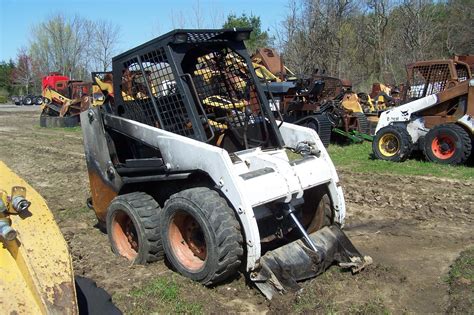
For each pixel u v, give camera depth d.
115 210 5.58
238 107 5.67
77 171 11.21
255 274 4.61
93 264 5.40
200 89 5.77
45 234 2.82
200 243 4.94
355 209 7.76
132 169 5.48
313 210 5.53
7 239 2.63
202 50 5.66
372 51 33.16
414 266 5.46
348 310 4.36
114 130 5.74
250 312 4.38
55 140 17.34
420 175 10.06
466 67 11.74
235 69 5.87
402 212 7.58
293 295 4.57
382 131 11.88
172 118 5.39
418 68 12.04
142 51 5.49
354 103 14.53
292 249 4.90
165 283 4.76
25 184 3.19
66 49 55.09
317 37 27.22
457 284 4.86
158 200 5.77
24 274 2.62
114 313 3.11
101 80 7.00
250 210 4.47
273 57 15.95
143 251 5.30
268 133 5.71
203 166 4.75
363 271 5.14
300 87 14.72
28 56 66.38
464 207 7.75
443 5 34.03
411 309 4.47
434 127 11.22
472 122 10.70
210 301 4.52
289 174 4.89
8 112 36.59
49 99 23.11
